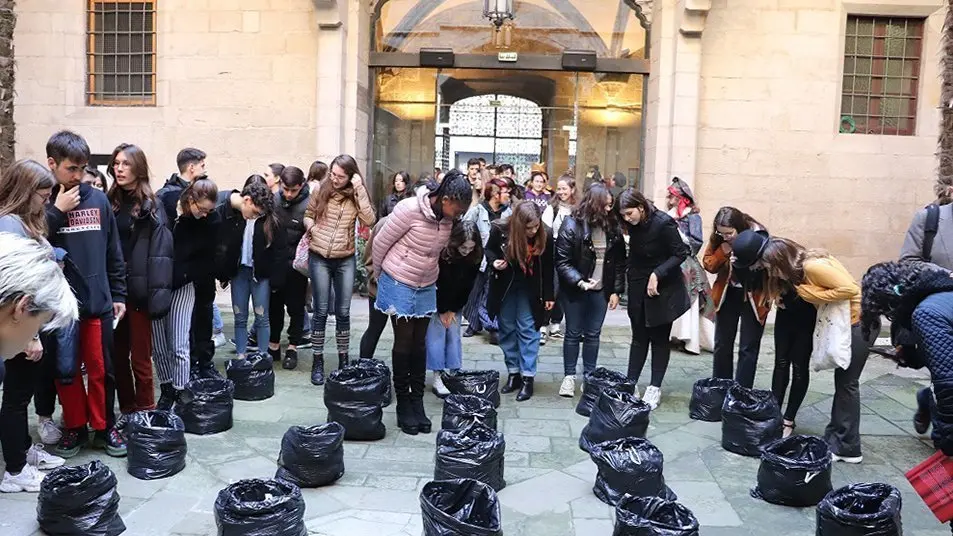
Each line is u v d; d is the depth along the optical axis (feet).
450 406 16.51
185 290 17.02
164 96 33.14
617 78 35.53
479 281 26.11
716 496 14.15
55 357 14.12
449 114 35.91
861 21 32.99
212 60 32.99
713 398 18.42
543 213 25.75
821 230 33.09
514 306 20.18
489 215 26.08
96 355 14.74
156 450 14.23
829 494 11.98
